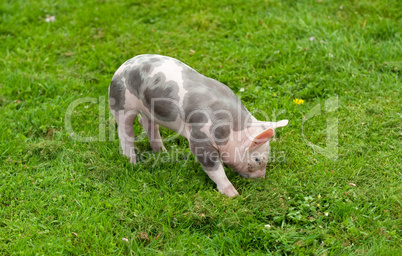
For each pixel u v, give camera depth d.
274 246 3.39
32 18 7.07
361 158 4.18
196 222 3.60
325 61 5.59
